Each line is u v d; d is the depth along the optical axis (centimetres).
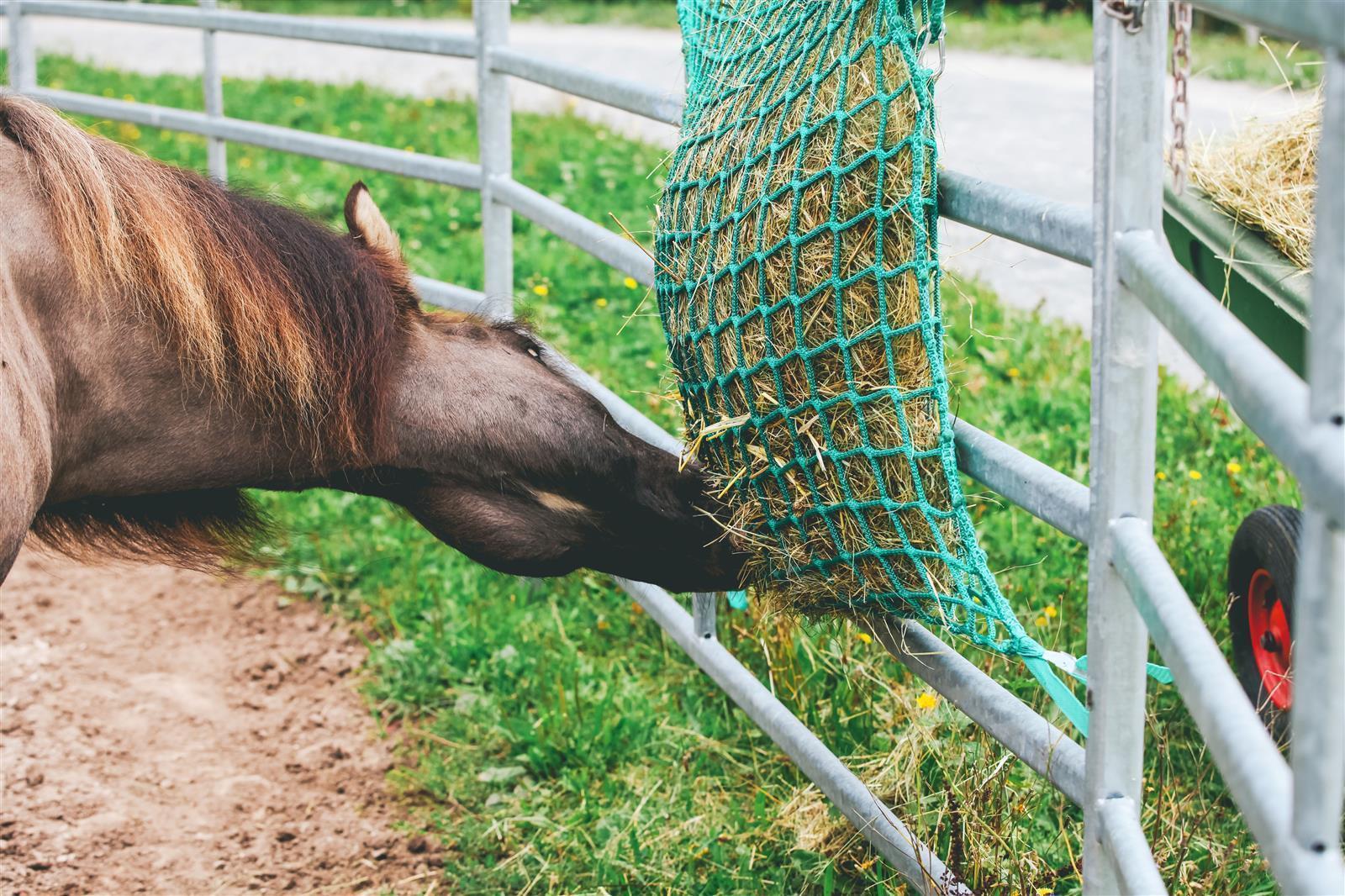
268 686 388
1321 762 114
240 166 943
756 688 305
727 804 311
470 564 430
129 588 443
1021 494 209
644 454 265
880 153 205
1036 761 210
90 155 235
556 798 323
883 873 274
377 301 253
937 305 214
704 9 280
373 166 500
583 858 300
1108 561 180
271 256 246
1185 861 255
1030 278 727
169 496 272
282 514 464
